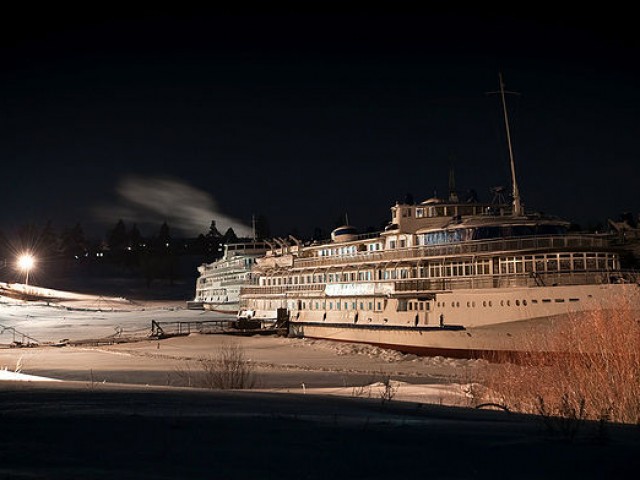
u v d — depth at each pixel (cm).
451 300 5606
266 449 900
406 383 3650
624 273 4875
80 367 4812
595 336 2858
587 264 4972
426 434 1045
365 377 4325
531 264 5128
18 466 765
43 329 10538
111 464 793
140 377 4075
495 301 5222
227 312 15475
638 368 2359
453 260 5688
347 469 795
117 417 1138
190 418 1152
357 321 6894
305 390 3142
